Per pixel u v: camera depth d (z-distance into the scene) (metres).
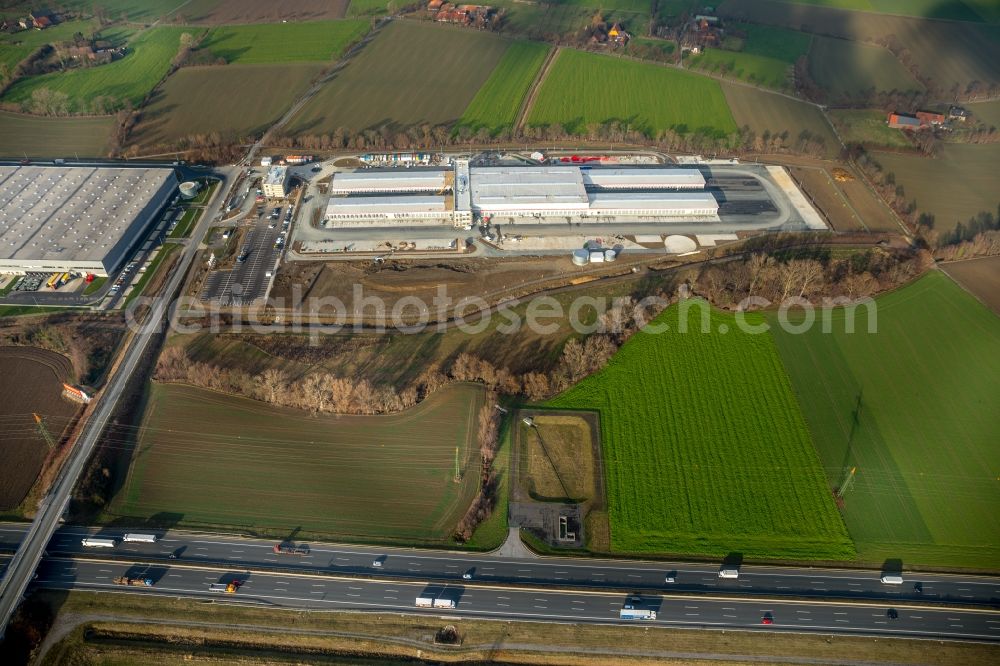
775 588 164.50
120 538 172.00
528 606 161.25
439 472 187.50
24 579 161.12
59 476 182.25
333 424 199.75
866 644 154.88
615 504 180.62
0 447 188.88
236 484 183.88
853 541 172.88
